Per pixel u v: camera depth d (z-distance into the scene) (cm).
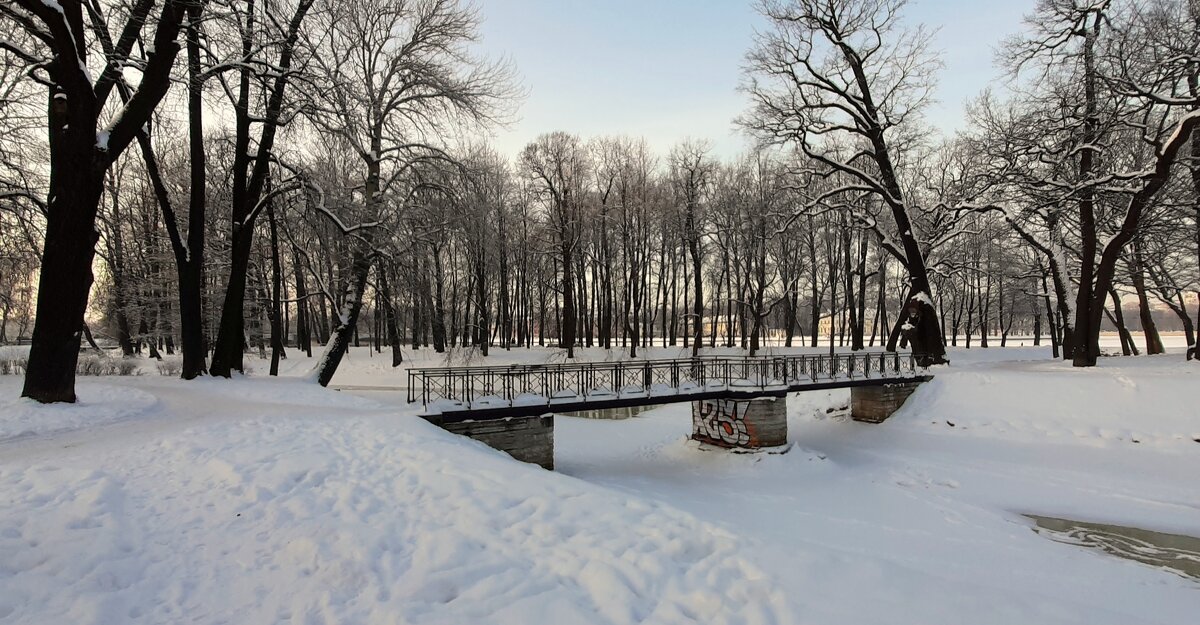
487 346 3453
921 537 976
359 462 786
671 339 4278
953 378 1883
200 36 1345
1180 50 1581
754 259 3728
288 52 1565
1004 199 2144
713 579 479
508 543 539
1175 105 1638
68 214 1109
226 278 2759
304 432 942
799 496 1234
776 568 504
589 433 2086
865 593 468
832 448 1722
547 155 3397
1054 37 1956
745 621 412
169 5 1188
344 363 3197
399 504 629
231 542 517
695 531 590
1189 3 1605
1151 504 1138
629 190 3734
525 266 4259
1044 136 1891
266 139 1752
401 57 1786
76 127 1105
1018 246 3017
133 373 2045
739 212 3459
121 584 430
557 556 512
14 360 1872
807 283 4188
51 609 382
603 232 3728
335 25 1616
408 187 1858
